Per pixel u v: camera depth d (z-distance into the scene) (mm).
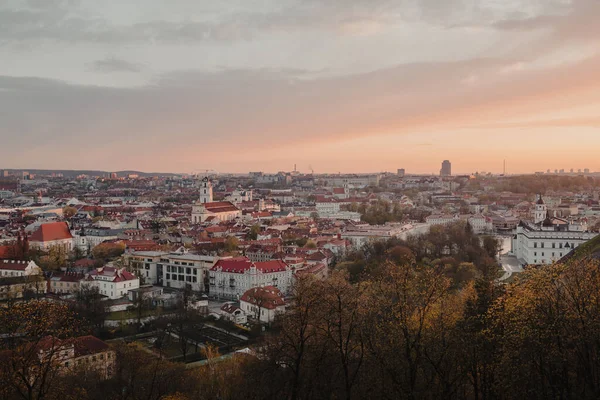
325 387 157375
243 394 187750
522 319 138125
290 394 161875
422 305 155750
